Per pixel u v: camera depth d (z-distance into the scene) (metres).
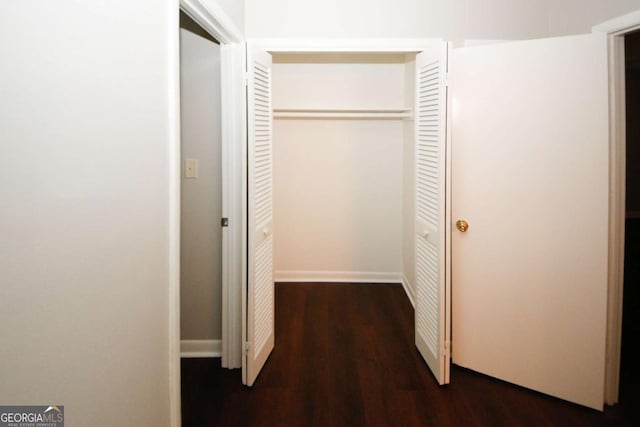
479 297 2.33
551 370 2.16
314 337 2.89
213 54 2.38
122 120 1.12
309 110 3.76
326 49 2.54
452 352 2.45
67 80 0.89
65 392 0.92
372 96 3.78
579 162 2.00
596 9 2.06
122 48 1.11
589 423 1.97
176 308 1.48
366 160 3.91
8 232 0.75
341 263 4.03
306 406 2.12
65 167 0.89
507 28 2.55
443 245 2.21
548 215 2.10
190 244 2.52
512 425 1.97
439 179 2.18
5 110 0.73
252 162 2.16
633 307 3.19
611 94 1.96
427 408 2.10
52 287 0.86
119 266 1.12
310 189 3.95
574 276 2.06
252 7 2.53
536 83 2.07
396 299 3.61
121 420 1.16
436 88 2.19
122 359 1.16
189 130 2.43
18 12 0.75
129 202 1.17
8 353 0.75
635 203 4.88
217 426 1.96
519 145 2.13
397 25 2.55
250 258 2.21
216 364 2.52
